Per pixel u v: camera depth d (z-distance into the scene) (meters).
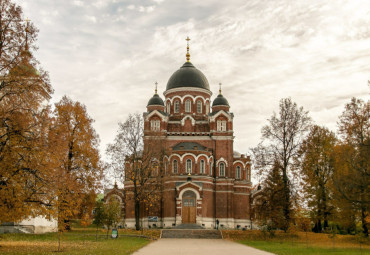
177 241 52.28
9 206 29.89
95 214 49.75
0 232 50.41
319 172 56.88
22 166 30.80
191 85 86.19
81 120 54.59
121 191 81.25
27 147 30.84
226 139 80.50
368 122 45.16
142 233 59.62
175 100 86.31
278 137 57.12
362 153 38.19
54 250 33.09
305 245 43.62
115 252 32.41
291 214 54.03
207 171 76.56
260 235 55.66
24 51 31.55
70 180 39.84
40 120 32.31
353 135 43.97
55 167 33.50
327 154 55.19
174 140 81.06
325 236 52.94
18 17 31.58
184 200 73.56
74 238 49.00
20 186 30.94
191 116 83.38
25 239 44.22
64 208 35.31
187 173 75.50
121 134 63.47
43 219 54.75
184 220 72.75
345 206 39.41
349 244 43.81
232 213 77.44
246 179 81.88
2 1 31.14
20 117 30.64
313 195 57.31
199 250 37.53
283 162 56.12
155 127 80.25
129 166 65.38
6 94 30.88
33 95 32.44
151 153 65.00
